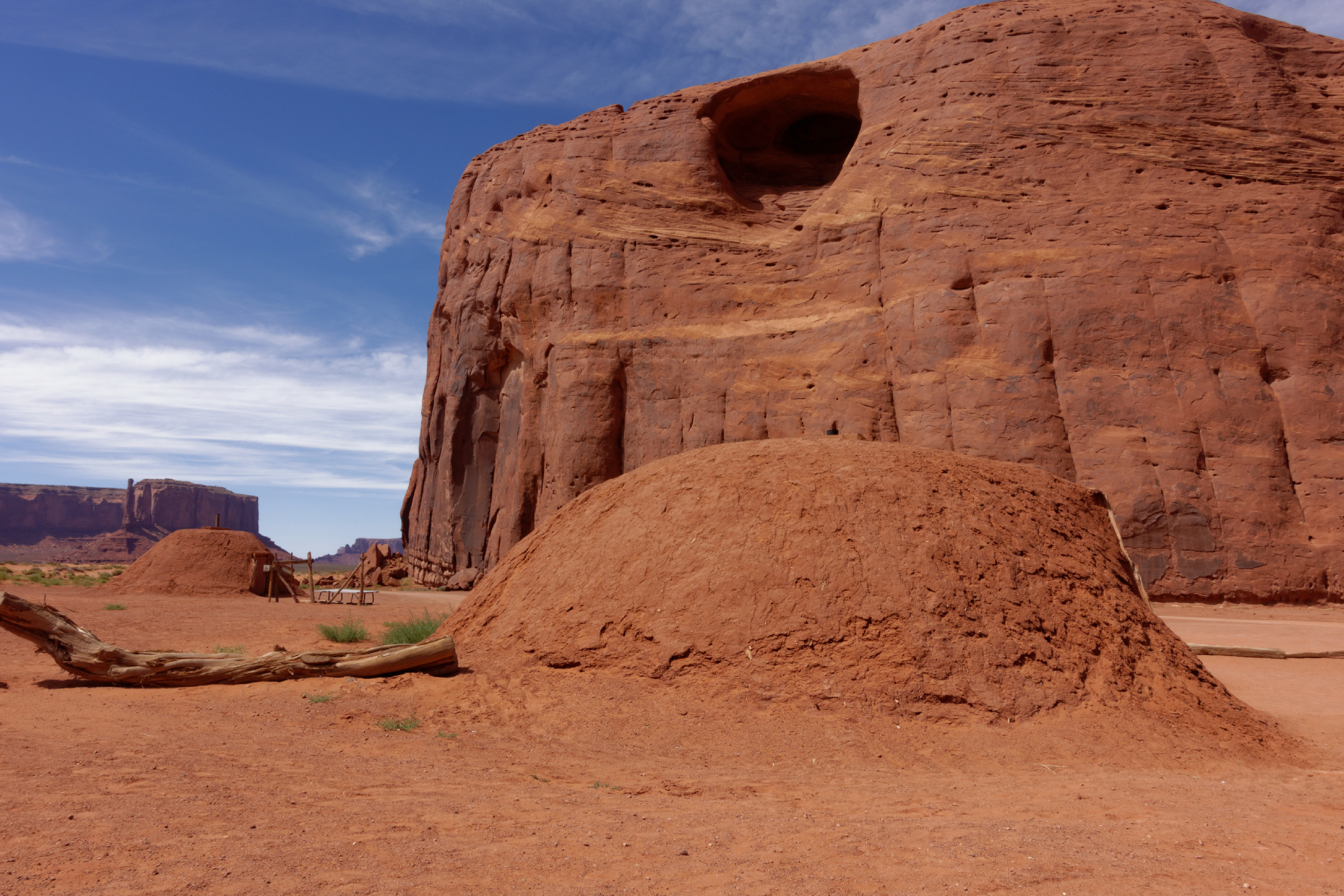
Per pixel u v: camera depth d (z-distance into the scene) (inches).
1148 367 951.0
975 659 267.7
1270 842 148.1
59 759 199.3
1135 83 1107.3
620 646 304.0
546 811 170.7
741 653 281.6
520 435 1370.6
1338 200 996.6
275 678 318.7
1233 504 882.1
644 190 1363.2
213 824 151.7
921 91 1220.5
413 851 140.5
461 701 286.7
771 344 1190.3
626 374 1269.7
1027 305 1016.2
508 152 1533.0
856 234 1184.8
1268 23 1162.0
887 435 1063.0
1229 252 977.5
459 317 1531.7
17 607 318.7
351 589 1360.7
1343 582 831.1
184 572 1065.5
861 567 295.3
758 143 1523.1
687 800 186.1
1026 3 1221.1
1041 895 120.7
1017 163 1106.7
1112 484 919.0
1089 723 252.1
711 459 378.3
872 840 149.8
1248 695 386.6
